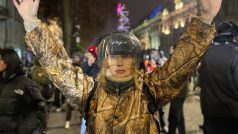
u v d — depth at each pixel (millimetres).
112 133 2100
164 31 92062
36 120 4008
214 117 3916
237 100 3744
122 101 2133
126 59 2148
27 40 2227
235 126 3830
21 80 4039
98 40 3176
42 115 4078
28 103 4035
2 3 34938
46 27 2232
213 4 2010
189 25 2094
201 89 4051
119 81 2152
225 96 3787
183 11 73312
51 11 32906
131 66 2168
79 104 2221
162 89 2145
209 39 2057
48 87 7984
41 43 2213
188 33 2084
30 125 3959
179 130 7020
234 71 3703
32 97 4035
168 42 85750
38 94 4051
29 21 2209
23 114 4031
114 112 2117
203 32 2051
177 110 6875
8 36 36031
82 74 2256
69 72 2219
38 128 4027
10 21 36625
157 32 104250
